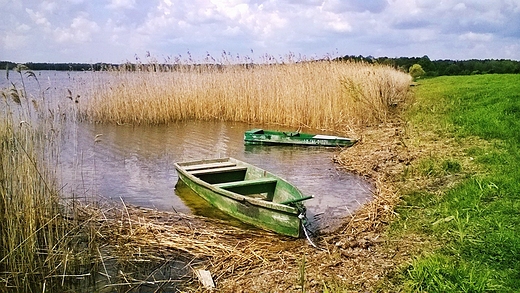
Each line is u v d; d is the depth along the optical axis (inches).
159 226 267.9
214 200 301.0
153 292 201.2
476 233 230.8
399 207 293.0
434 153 421.1
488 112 581.9
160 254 236.4
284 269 214.5
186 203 321.1
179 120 741.9
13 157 226.7
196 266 223.5
